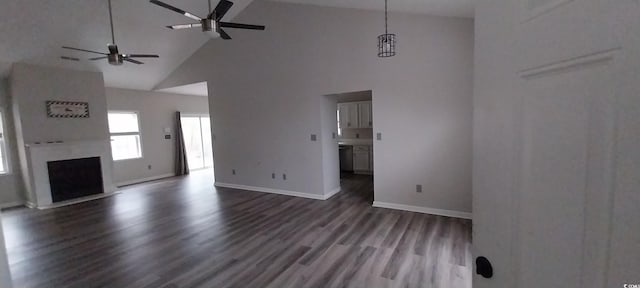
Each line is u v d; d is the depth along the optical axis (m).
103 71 5.82
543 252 0.59
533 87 0.60
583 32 0.48
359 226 3.57
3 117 5.13
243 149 5.76
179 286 2.37
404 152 4.07
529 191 0.62
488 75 0.74
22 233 3.69
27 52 4.60
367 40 4.18
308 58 4.75
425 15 3.73
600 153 0.47
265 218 3.99
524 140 0.62
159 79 6.80
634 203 0.42
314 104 4.80
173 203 4.95
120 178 6.81
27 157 4.96
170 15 4.75
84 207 4.87
